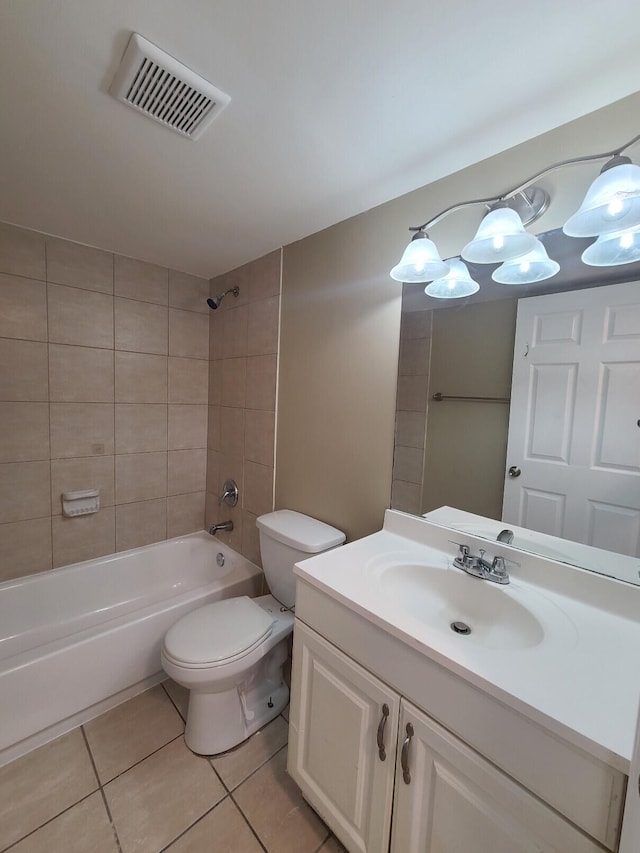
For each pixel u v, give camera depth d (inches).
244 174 50.1
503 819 26.7
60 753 52.9
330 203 57.0
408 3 28.0
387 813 34.5
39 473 75.0
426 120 39.6
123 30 30.6
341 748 38.9
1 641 69.9
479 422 47.5
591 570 38.7
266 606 65.2
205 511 101.8
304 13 29.0
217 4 28.3
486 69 33.2
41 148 45.6
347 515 62.7
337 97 36.7
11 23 29.9
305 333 69.8
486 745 27.7
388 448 56.6
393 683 33.9
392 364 55.8
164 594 88.9
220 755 53.6
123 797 47.3
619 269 36.7
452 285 49.4
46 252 72.0
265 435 79.8
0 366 69.2
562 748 24.0
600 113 37.1
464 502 48.8
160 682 67.0
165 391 91.7
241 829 44.3
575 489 40.3
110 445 84.0
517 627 37.8
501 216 37.3
